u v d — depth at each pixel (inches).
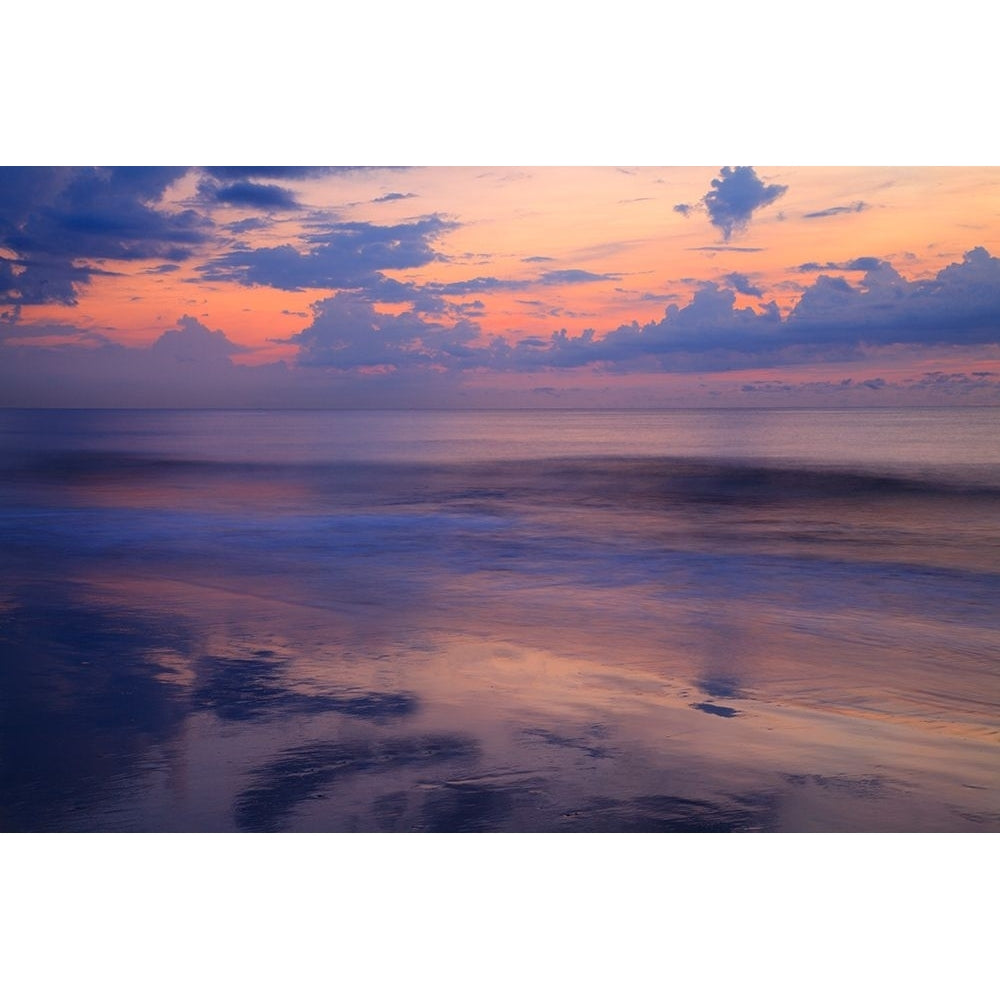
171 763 159.6
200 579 262.2
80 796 150.9
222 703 181.5
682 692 187.3
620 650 210.2
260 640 215.0
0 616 231.9
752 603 243.9
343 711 178.1
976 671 198.5
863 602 244.2
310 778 155.2
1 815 146.3
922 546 294.0
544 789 152.2
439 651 208.8
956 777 156.7
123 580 261.0
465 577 265.6
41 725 172.9
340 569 272.1
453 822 146.3
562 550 290.7
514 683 191.3
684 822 146.5
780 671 198.1
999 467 298.7
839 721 174.7
